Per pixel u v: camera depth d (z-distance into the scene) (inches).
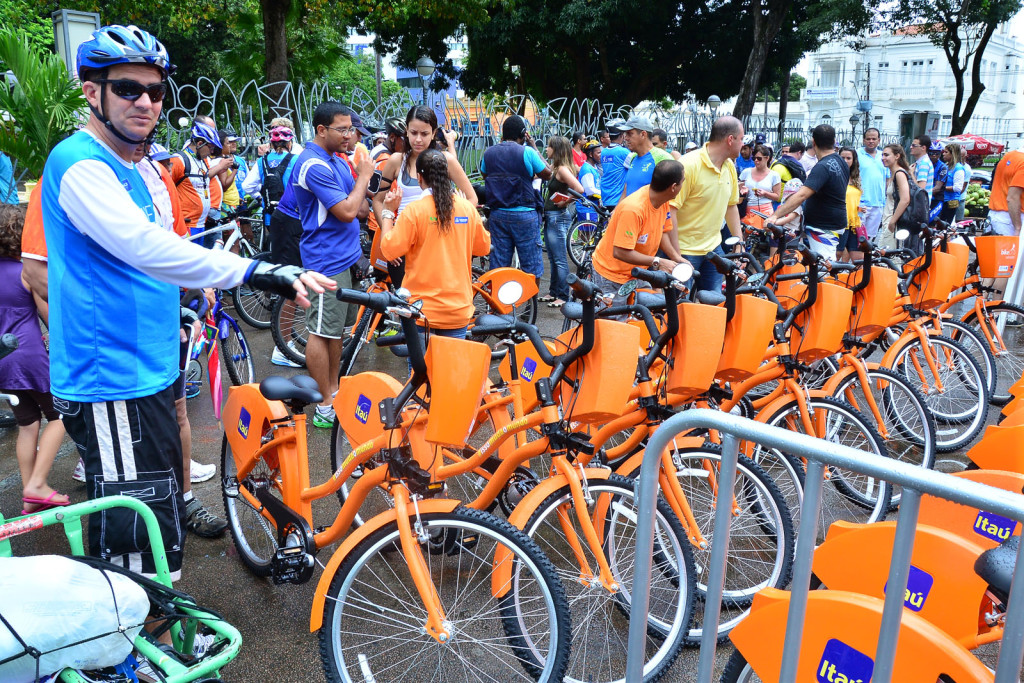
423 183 157.2
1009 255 214.7
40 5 661.9
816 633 74.3
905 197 340.5
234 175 345.4
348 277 191.0
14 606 74.0
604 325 102.0
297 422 120.1
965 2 1013.8
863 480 157.3
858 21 994.7
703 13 971.3
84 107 281.1
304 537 114.7
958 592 80.7
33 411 144.5
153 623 93.0
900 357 194.9
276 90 494.6
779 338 147.9
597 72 1037.8
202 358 251.6
